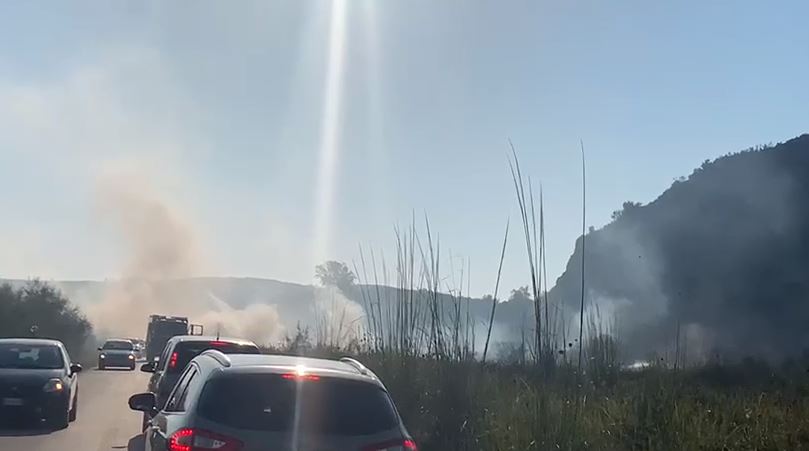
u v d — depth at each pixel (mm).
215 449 6723
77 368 20469
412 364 13742
